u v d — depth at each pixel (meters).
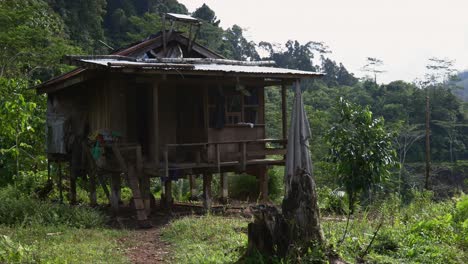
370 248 7.05
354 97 55.09
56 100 14.09
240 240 7.85
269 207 6.67
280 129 37.34
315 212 6.48
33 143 15.37
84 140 12.35
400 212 10.92
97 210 10.99
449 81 63.00
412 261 6.72
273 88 53.94
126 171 10.85
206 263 6.60
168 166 10.96
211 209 11.76
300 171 6.48
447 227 8.41
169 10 51.28
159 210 12.11
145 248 8.05
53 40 24.02
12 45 21.56
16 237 8.09
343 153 8.20
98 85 12.12
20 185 13.10
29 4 26.69
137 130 12.45
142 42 12.75
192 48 13.54
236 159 12.54
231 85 12.48
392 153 8.44
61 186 13.80
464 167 43.75
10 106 12.48
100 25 39.66
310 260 6.09
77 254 7.11
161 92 12.38
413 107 52.53
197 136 12.23
